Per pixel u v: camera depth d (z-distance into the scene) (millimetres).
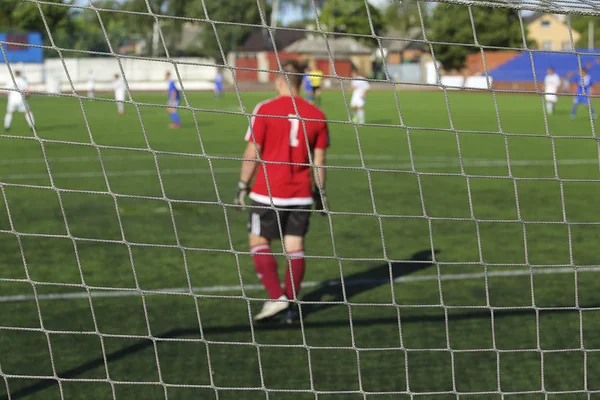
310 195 5477
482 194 11766
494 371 4586
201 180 13211
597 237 8672
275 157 5383
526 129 23547
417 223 9508
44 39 41844
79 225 9305
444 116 29234
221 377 4508
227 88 53219
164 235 8734
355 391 3969
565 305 5926
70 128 23922
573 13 3408
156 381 4426
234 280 6727
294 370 4621
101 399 4168
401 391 4297
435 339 5156
